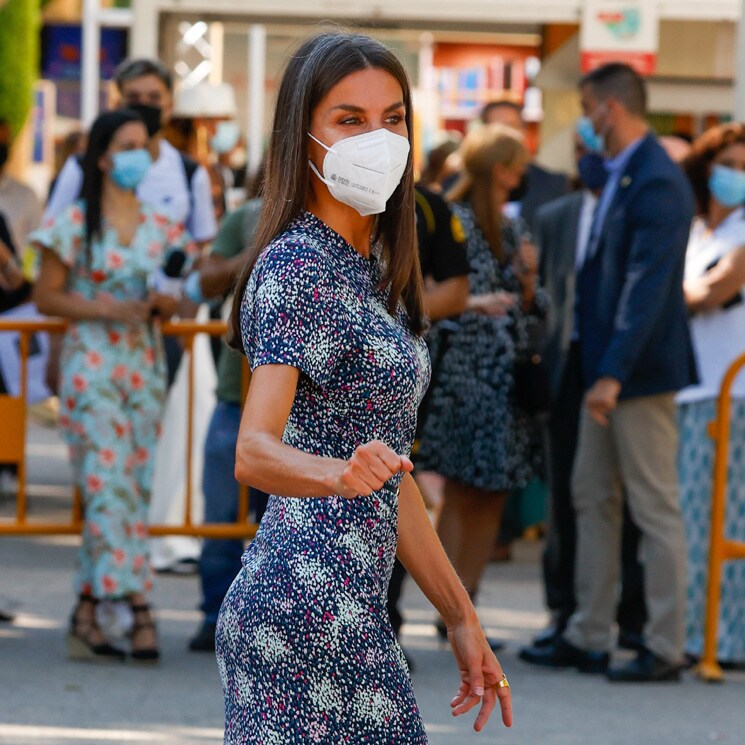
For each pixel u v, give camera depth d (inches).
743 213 650.2
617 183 602.5
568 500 647.1
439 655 650.2
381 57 285.4
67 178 639.1
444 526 649.0
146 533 609.9
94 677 590.6
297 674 271.9
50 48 1831.9
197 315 747.4
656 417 596.7
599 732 535.5
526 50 1390.3
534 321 646.5
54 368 713.6
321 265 271.6
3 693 561.0
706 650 626.8
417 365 280.1
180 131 858.8
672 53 1144.2
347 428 274.1
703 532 650.8
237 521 648.4
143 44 1045.8
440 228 584.1
